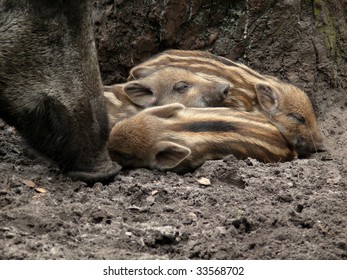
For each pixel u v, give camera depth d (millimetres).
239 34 15305
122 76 15867
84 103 10562
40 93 10586
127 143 12211
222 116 12750
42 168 11539
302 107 13797
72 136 10672
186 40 15414
